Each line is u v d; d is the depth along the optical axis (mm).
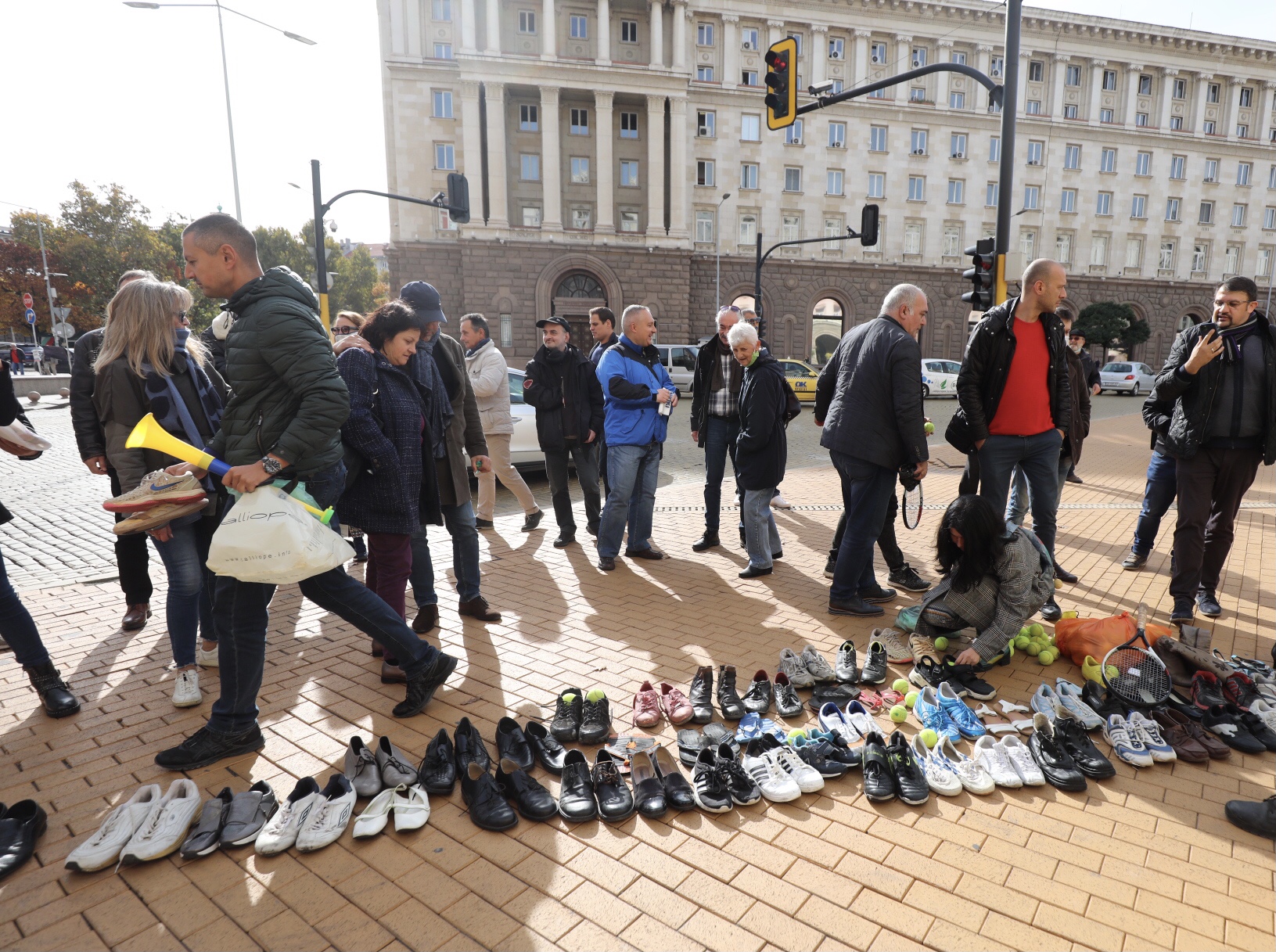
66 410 21062
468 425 4832
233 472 2639
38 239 53125
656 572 5730
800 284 41625
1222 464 4395
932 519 7602
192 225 2744
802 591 5230
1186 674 3686
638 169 38875
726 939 2053
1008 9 8039
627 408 5664
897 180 41875
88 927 2107
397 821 2533
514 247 36406
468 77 35188
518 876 2320
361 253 60125
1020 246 44656
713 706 3465
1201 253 47719
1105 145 44844
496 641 4277
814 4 39406
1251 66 46250
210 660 3904
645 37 38281
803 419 19469
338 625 4613
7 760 2998
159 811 2484
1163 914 2141
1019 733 3188
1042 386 4496
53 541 6824
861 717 3232
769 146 40250
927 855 2412
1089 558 6066
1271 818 2514
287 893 2240
